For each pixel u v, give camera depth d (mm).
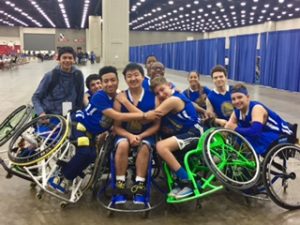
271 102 9203
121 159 3066
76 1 29297
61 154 3217
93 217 3027
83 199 3367
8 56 28266
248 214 3086
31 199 3383
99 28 38219
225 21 40562
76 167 3170
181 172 3057
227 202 3338
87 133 3309
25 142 3395
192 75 4621
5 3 30688
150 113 3189
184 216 3049
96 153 3211
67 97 3865
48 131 3365
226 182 2920
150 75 4453
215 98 4062
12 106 8609
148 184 3070
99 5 31219
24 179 3666
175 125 3289
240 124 3449
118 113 3191
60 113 3795
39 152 3074
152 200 3318
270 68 11930
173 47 24391
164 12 33781
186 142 3178
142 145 3086
